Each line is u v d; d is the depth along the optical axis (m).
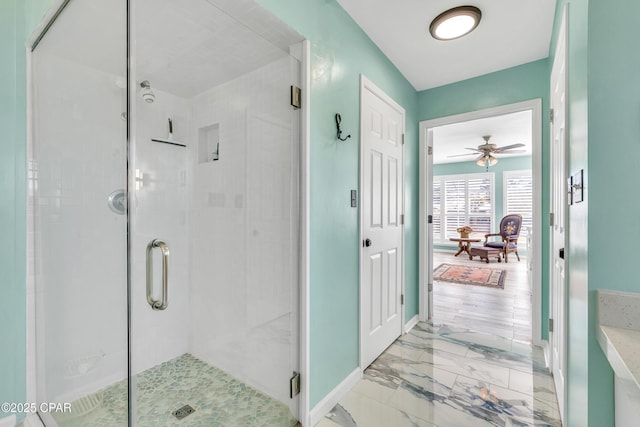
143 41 1.56
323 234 1.65
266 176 1.70
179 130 2.03
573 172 1.25
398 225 2.60
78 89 1.47
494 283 4.48
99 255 1.47
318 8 1.62
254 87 1.74
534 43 2.17
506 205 7.25
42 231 1.53
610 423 0.94
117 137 1.45
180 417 1.57
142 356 1.88
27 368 1.50
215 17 1.37
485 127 4.68
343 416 1.60
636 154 0.90
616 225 0.92
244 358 1.80
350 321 1.89
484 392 1.79
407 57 2.37
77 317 1.49
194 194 2.06
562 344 1.53
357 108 1.98
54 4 1.28
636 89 0.90
